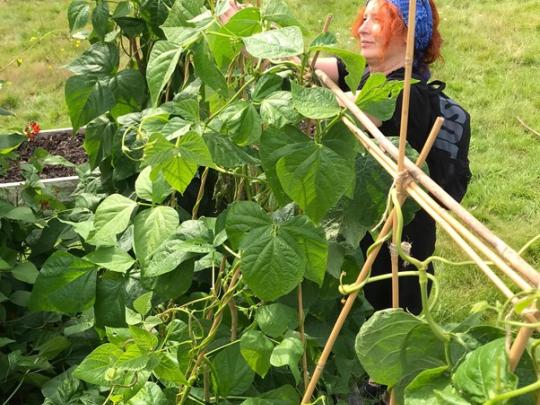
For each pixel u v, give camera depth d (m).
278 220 1.59
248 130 1.51
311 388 1.40
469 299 3.45
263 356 1.54
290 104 1.48
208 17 1.61
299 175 1.39
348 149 1.47
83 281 1.77
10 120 5.21
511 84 5.96
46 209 2.68
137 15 2.29
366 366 1.18
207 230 1.65
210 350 1.69
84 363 1.52
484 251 1.03
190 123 1.51
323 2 7.96
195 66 1.58
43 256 2.48
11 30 7.09
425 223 2.31
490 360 0.94
